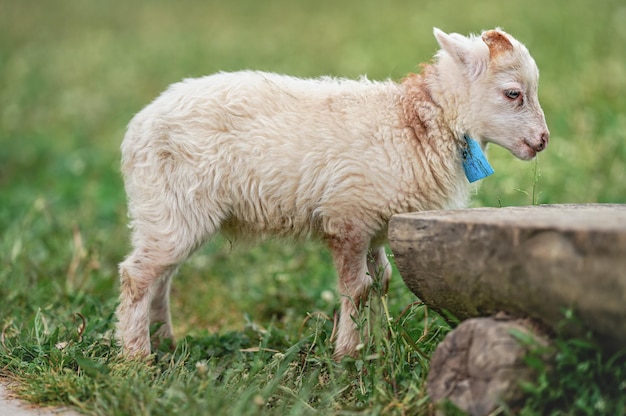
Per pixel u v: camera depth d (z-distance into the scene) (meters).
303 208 6.37
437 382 4.96
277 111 6.34
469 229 4.84
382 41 20.00
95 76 19.25
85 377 5.72
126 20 26.59
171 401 5.25
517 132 6.36
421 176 6.25
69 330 6.81
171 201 6.39
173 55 20.83
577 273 4.45
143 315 6.46
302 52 20.27
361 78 6.71
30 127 15.95
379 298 6.31
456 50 6.36
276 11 27.20
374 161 6.15
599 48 15.56
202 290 8.83
